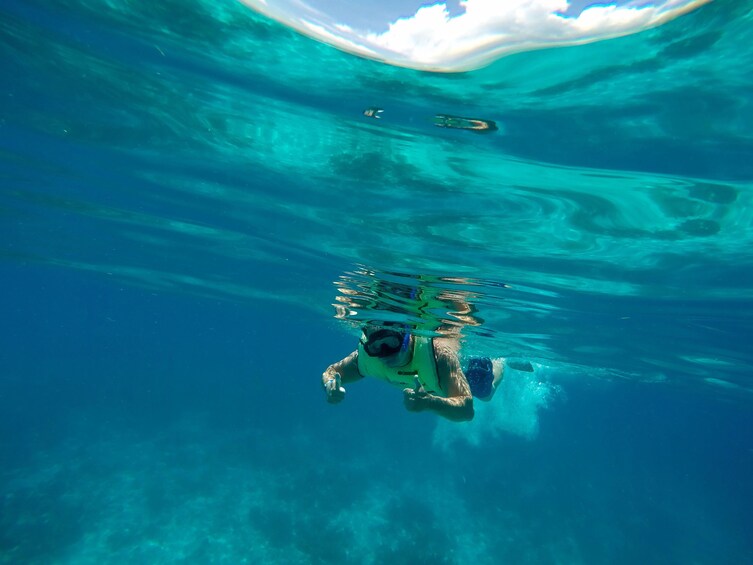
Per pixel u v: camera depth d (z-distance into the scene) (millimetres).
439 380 4707
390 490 24844
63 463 23359
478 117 5121
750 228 6379
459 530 21969
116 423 31750
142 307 60375
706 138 4754
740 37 3504
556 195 6469
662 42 3705
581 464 42938
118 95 6871
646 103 4457
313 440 32219
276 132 6645
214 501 20484
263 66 5156
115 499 19844
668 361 18125
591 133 5035
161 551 16375
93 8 4941
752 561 29328
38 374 53594
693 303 10117
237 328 67125
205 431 31438
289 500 21344
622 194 6125
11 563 14953
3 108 8266
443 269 10016
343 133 6133
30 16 5398
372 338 4730
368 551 17938
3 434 26859
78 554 15758
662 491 44594
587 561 22891
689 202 6020
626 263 8438
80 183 11930
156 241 16797
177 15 4652
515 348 18812
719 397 29797
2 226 19516
